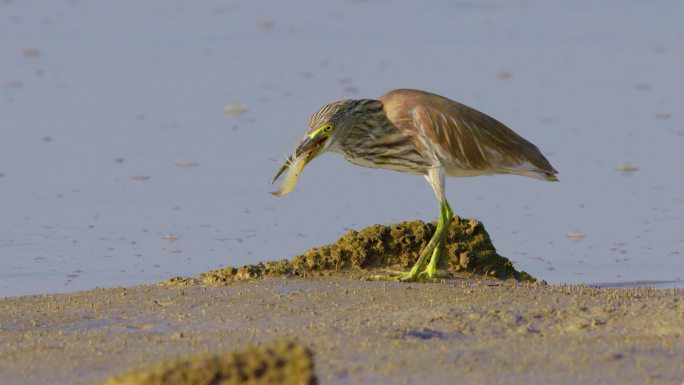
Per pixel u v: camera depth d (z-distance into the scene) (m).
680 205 15.95
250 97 22.36
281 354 7.06
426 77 23.84
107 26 29.52
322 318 9.91
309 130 12.55
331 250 12.34
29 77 23.97
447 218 12.24
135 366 8.52
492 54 26.11
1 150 18.84
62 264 13.41
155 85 23.42
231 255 13.90
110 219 15.42
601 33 28.53
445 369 8.17
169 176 17.58
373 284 11.38
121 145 19.23
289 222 15.45
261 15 31.22
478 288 11.21
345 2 33.19
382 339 9.01
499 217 15.72
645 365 8.27
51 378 8.28
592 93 22.48
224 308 10.42
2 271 13.11
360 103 12.70
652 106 21.47
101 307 10.59
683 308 9.73
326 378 7.96
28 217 15.46
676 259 13.52
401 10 31.94
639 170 17.69
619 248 14.07
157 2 33.00
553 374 8.08
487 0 33.22
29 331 9.78
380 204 16.36
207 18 30.70
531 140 19.28
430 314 9.85
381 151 12.79
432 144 12.59
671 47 26.72
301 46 27.23
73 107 21.64
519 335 9.21
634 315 9.69
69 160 18.38
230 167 18.06
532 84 23.25
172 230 14.97
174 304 10.64
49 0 32.97
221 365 7.04
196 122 20.64
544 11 31.70
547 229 15.05
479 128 12.69
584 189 16.88
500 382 7.89
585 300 10.40
